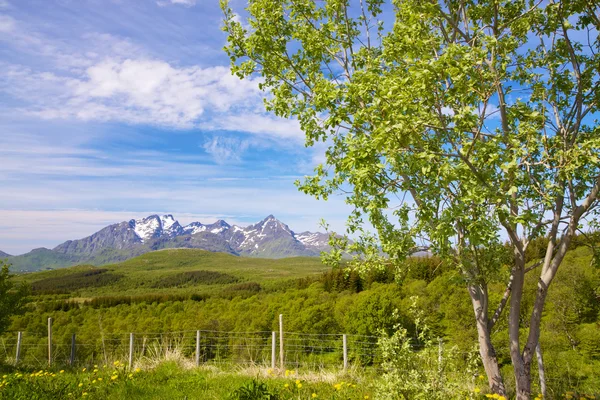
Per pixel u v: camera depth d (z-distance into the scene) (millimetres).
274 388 8297
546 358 17750
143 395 8234
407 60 6164
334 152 8250
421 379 5703
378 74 6910
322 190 8109
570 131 6906
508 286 7203
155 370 10828
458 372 6098
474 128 6289
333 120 6410
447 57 5352
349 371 10516
